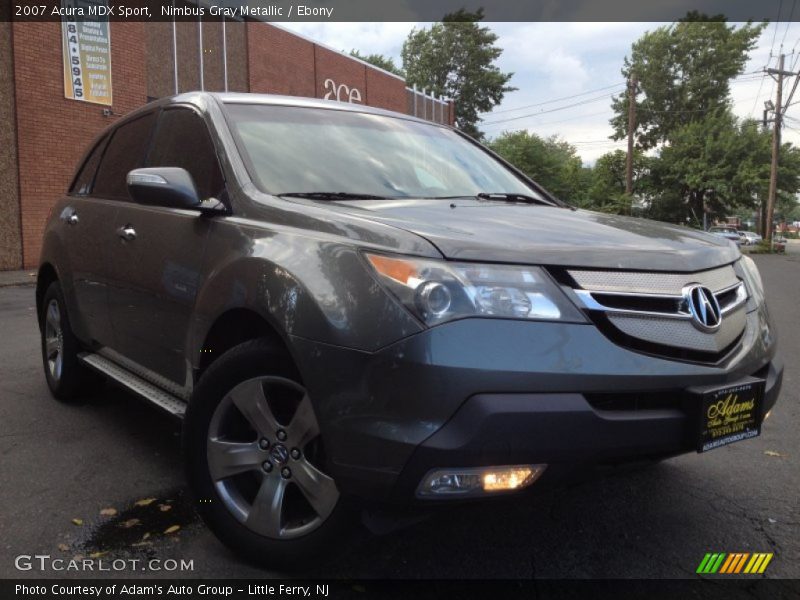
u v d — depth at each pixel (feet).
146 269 11.03
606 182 176.76
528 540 9.32
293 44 70.08
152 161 12.23
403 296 7.01
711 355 8.01
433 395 6.73
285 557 8.09
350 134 11.80
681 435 7.60
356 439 7.06
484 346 6.82
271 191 9.65
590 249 7.73
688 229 10.34
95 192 14.32
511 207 10.50
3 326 24.82
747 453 12.87
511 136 164.55
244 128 10.69
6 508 9.98
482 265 7.18
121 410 14.64
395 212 8.82
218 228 9.54
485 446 6.70
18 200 44.57
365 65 83.35
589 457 7.10
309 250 7.97
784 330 28.09
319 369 7.32
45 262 15.38
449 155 12.90
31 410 14.55
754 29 189.98
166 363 10.72
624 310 7.45
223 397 8.66
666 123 193.57
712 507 10.45
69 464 11.63
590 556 8.91
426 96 100.58
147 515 9.81
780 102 145.59
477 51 174.70
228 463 8.57
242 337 9.43
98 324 13.03
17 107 44.01
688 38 190.29
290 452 8.04
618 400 7.37
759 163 163.22
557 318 7.16
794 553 9.07
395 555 8.85
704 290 8.14
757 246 148.36
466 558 8.80
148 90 53.21
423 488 6.84
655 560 8.85
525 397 6.83
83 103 47.78
